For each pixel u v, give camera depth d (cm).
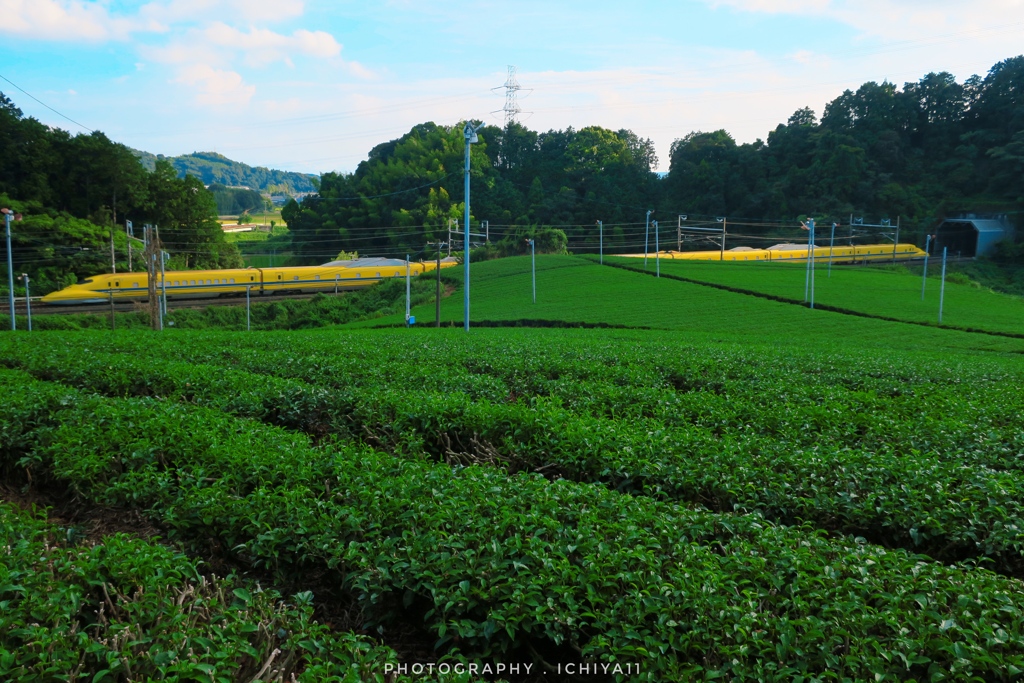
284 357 2431
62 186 9081
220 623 693
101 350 2616
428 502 905
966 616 665
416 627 803
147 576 738
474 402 1677
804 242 11819
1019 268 10600
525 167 15162
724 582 720
